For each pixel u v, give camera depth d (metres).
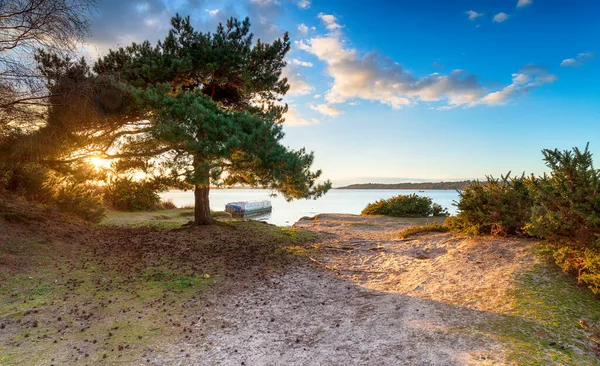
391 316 5.71
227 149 10.44
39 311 5.79
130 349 4.69
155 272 8.54
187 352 4.65
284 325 5.60
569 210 5.84
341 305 6.51
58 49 8.88
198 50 12.97
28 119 8.66
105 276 7.97
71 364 4.25
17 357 4.35
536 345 4.26
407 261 9.45
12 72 8.00
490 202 9.52
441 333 4.82
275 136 11.91
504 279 6.41
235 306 6.48
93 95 9.45
